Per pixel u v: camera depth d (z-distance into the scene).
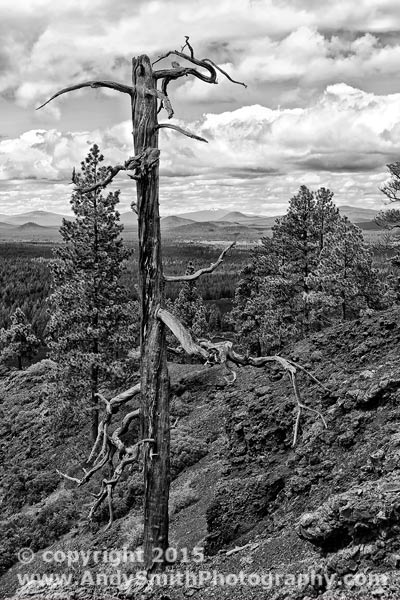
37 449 33.41
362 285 33.53
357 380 16.52
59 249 29.28
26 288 153.12
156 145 8.16
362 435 14.10
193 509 17.83
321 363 19.72
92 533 19.33
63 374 28.30
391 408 14.35
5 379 48.75
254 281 53.88
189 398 33.25
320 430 15.27
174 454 23.97
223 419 27.08
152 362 8.40
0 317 125.12
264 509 14.49
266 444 17.39
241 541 13.58
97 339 28.84
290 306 38.56
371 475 11.95
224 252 8.56
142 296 8.45
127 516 19.56
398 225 33.81
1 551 20.50
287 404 17.77
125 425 8.87
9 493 28.11
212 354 7.63
